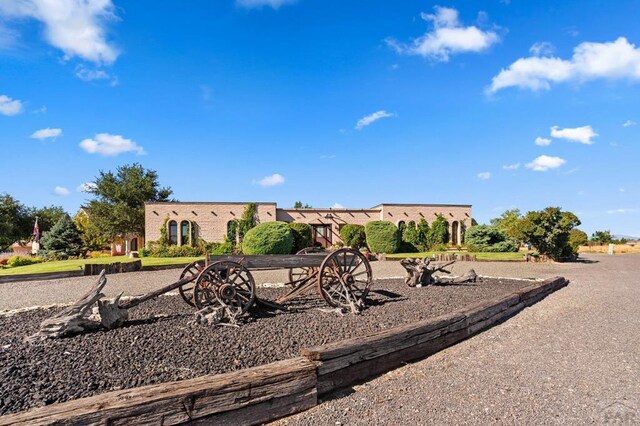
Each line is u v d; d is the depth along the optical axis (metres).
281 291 9.06
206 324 5.68
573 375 4.25
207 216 25.47
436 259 19.48
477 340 5.76
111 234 31.42
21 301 8.48
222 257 6.54
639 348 5.25
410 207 27.89
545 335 5.98
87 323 5.27
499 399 3.64
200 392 2.93
